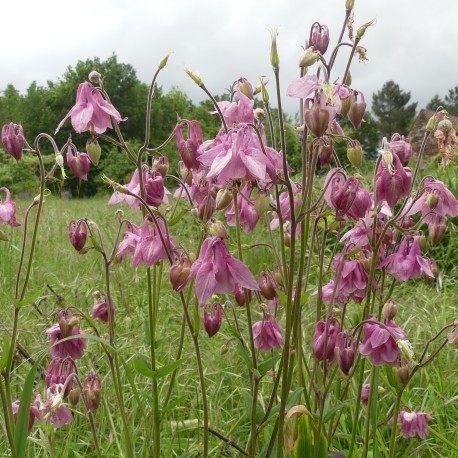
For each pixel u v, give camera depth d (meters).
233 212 0.56
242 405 0.69
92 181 6.49
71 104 9.59
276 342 0.58
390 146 0.45
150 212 0.46
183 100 10.42
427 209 0.54
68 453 0.60
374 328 0.48
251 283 0.43
